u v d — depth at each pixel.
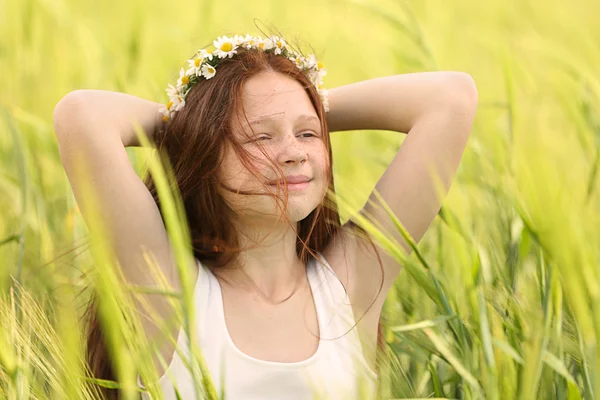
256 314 2.37
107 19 5.67
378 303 2.52
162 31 5.33
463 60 5.71
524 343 2.10
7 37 4.48
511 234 2.59
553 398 2.19
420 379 2.56
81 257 2.95
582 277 1.84
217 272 2.43
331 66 5.50
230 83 2.37
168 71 4.36
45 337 2.12
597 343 1.85
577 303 1.84
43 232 3.07
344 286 2.48
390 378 2.30
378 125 2.71
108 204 2.35
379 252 2.49
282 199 2.29
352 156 4.17
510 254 2.56
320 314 2.40
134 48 4.26
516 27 6.08
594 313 1.83
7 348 1.98
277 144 2.33
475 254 2.17
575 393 2.00
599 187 2.91
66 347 1.89
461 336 2.15
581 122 3.18
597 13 7.10
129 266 2.36
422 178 2.54
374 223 2.50
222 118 2.35
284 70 2.43
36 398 2.10
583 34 4.50
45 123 3.77
